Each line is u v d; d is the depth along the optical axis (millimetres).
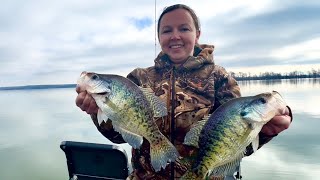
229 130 2832
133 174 3695
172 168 3357
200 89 3527
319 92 66250
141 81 3791
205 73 3602
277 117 2779
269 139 2973
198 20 3873
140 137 3062
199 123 2971
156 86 3674
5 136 22641
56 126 27391
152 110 3137
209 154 2873
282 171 11203
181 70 3631
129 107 3057
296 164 12070
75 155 4613
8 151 16828
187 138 2984
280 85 113375
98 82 3018
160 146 3061
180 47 3646
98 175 4562
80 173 4672
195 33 3760
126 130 3039
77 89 3098
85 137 20672
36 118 35750
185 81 3578
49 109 50125
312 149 14727
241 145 2820
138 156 3586
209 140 2879
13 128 27484
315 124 22938
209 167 2873
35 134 23234
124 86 3072
